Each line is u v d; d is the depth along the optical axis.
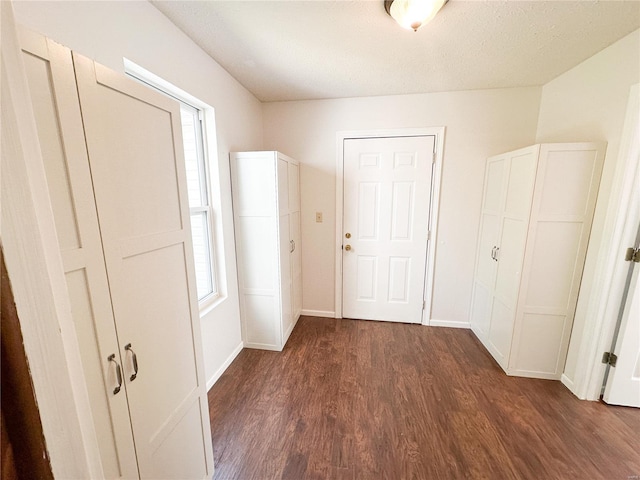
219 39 1.63
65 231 0.62
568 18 1.41
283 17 1.42
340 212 2.82
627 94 1.55
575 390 1.83
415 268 2.79
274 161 2.12
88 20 1.05
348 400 1.80
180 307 1.05
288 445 1.48
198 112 1.91
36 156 0.36
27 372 0.32
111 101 0.73
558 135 2.11
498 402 1.78
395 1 1.27
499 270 2.19
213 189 2.02
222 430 1.58
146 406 0.88
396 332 2.71
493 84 2.29
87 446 0.46
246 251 2.31
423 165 2.60
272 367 2.17
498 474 1.32
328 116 2.67
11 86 0.32
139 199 0.84
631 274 1.60
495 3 1.30
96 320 0.70
